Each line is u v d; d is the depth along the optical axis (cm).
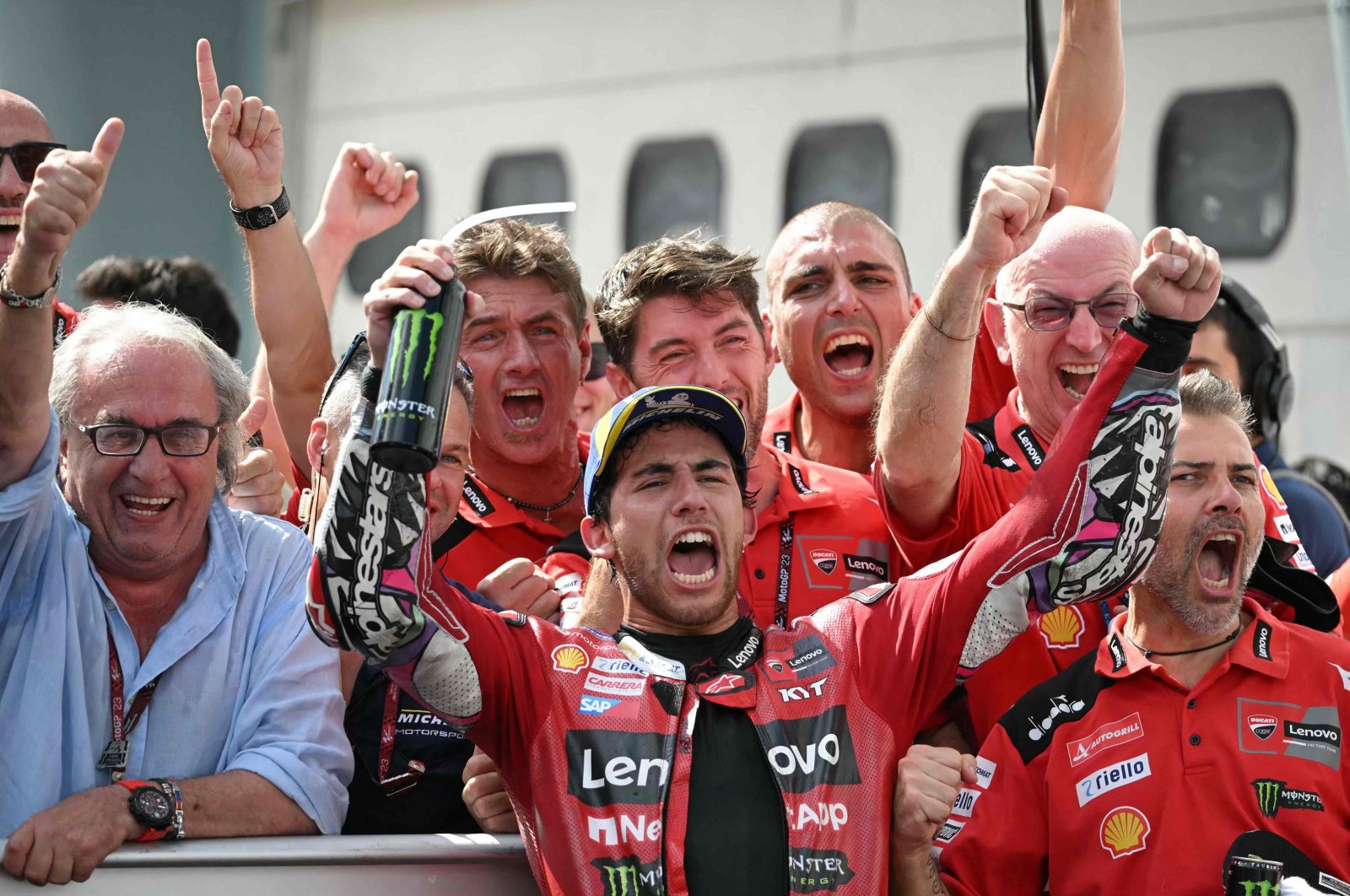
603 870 844
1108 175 1412
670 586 935
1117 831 1001
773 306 1402
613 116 2233
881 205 2098
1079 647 1155
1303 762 1001
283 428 1299
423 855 931
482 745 897
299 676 1026
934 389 1038
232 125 1226
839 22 2138
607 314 1255
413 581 841
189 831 925
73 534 1008
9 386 899
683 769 870
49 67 2597
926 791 879
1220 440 1068
